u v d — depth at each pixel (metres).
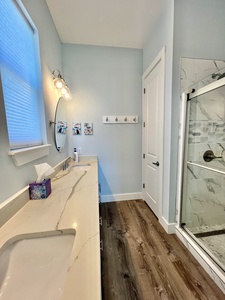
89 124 2.46
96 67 2.38
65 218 0.77
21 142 1.09
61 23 1.86
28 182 1.06
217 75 1.54
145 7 1.64
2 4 0.88
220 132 1.72
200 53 1.59
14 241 0.67
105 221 2.05
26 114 1.17
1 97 0.79
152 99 2.13
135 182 2.69
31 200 0.99
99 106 2.45
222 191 1.82
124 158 2.61
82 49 2.32
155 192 2.15
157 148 2.02
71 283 0.42
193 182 1.74
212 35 1.59
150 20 1.83
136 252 1.50
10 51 0.96
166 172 1.79
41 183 1.01
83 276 0.44
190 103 1.63
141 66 2.47
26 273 0.64
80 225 0.71
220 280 1.15
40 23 1.38
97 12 1.70
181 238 1.65
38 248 0.68
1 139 0.78
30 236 0.68
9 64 0.95
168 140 1.71
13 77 1.00
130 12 1.71
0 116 0.78
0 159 0.77
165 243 1.62
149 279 1.23
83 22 1.85
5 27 0.91
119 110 2.50
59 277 0.62
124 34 2.09
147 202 2.48
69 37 2.14
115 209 2.37
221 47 1.62
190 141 1.69
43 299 0.55
